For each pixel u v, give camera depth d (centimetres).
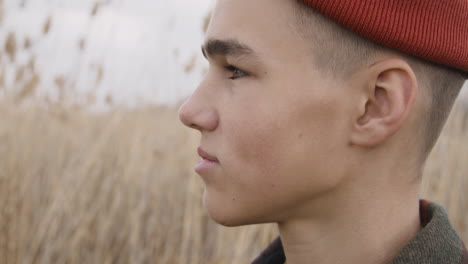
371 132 66
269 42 66
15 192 262
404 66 65
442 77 72
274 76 65
